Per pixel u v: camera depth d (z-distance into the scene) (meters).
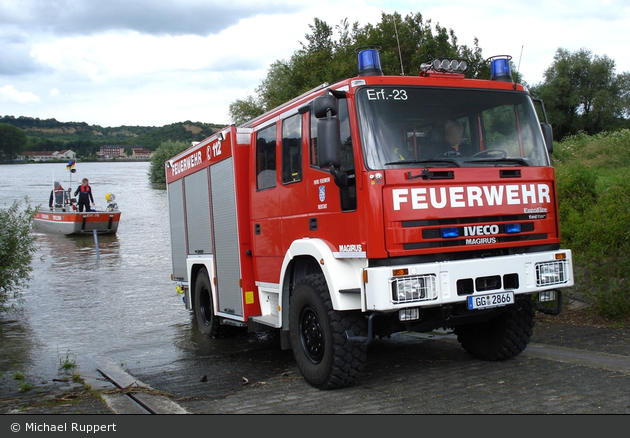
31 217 11.24
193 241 9.06
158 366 7.29
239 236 7.30
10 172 95.12
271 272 6.79
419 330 5.52
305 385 5.88
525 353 6.51
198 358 7.64
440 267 4.99
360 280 5.05
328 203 5.55
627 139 16.78
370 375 6.11
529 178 5.59
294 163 6.19
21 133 137.12
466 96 5.66
